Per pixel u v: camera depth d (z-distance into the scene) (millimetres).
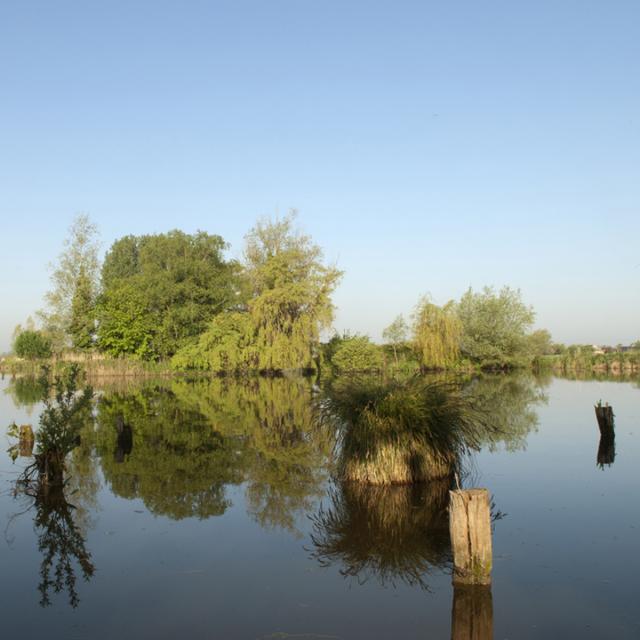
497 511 8367
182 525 7941
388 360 46750
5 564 6660
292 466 11617
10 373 52062
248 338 42938
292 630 5027
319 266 42688
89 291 49344
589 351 52750
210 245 58750
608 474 10633
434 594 5723
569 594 5672
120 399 26359
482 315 48688
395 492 9391
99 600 5699
